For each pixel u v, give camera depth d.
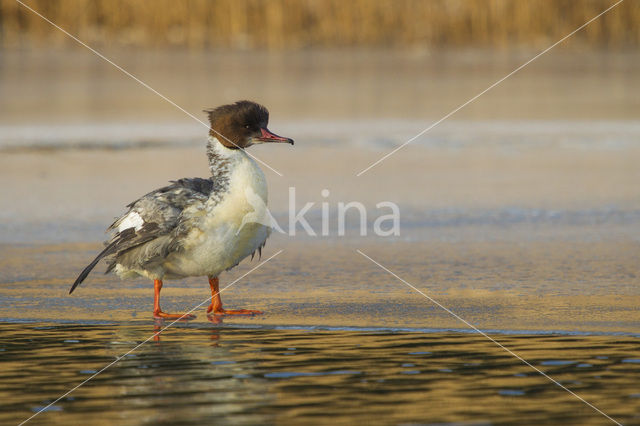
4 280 12.20
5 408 7.24
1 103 31.27
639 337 9.29
